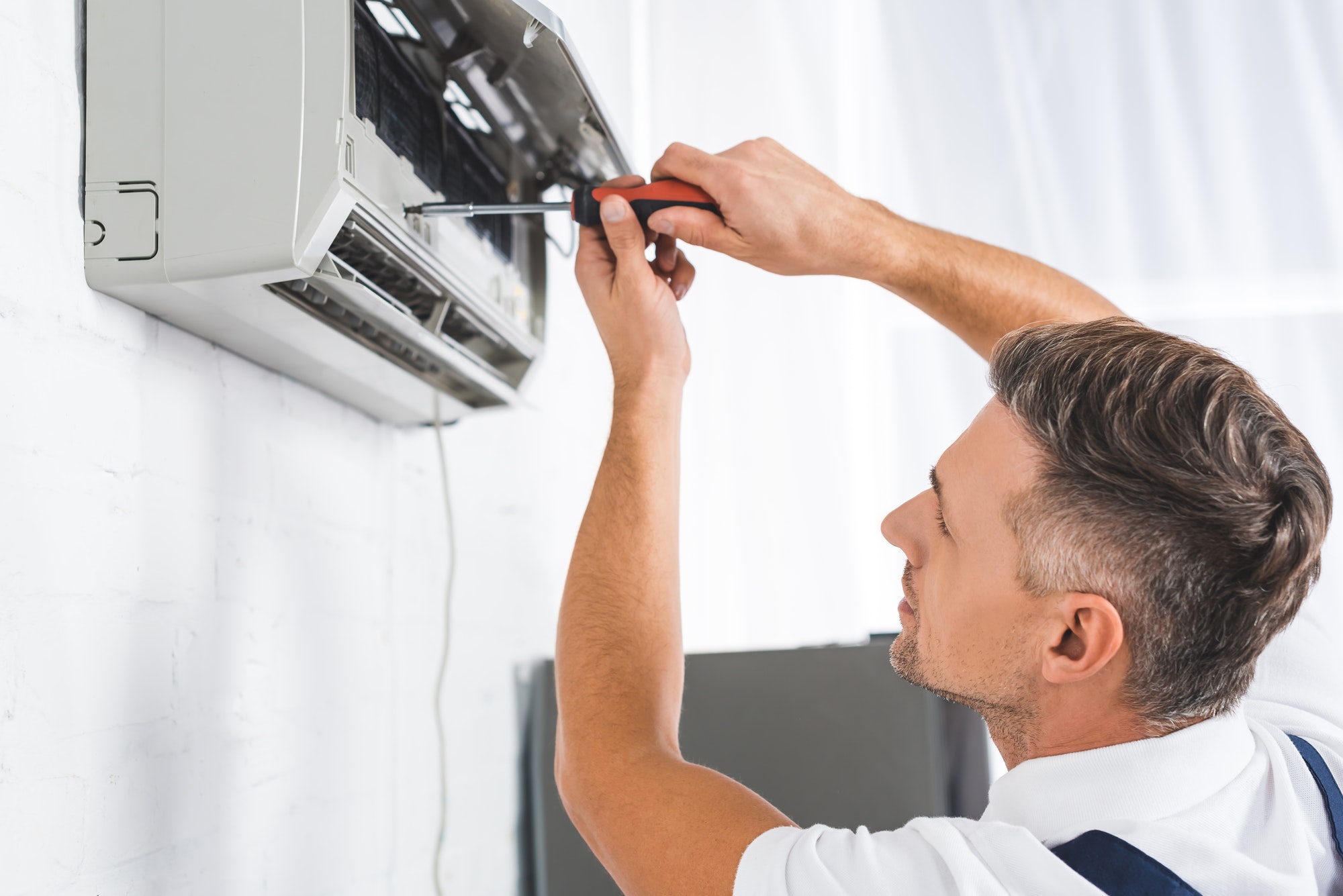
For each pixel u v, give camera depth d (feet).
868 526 7.77
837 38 8.22
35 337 2.49
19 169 2.46
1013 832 2.05
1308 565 2.12
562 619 2.80
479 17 3.13
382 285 3.32
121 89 2.70
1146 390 2.11
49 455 2.52
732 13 8.29
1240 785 2.16
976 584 2.32
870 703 5.14
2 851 2.33
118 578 2.75
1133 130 7.77
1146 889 1.93
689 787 2.37
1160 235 7.64
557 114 3.73
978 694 2.35
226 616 3.25
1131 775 2.11
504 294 3.98
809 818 5.08
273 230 2.59
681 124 8.20
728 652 5.30
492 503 5.41
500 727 5.41
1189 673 2.12
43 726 2.46
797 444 7.83
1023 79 7.96
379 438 4.36
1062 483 2.16
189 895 3.01
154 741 2.87
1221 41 7.76
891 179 7.98
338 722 3.92
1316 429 7.28
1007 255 3.22
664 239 3.24
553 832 5.51
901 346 7.91
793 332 7.96
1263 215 7.55
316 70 2.65
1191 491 2.05
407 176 3.12
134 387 2.85
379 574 4.30
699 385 7.93
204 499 3.15
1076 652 2.20
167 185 2.65
